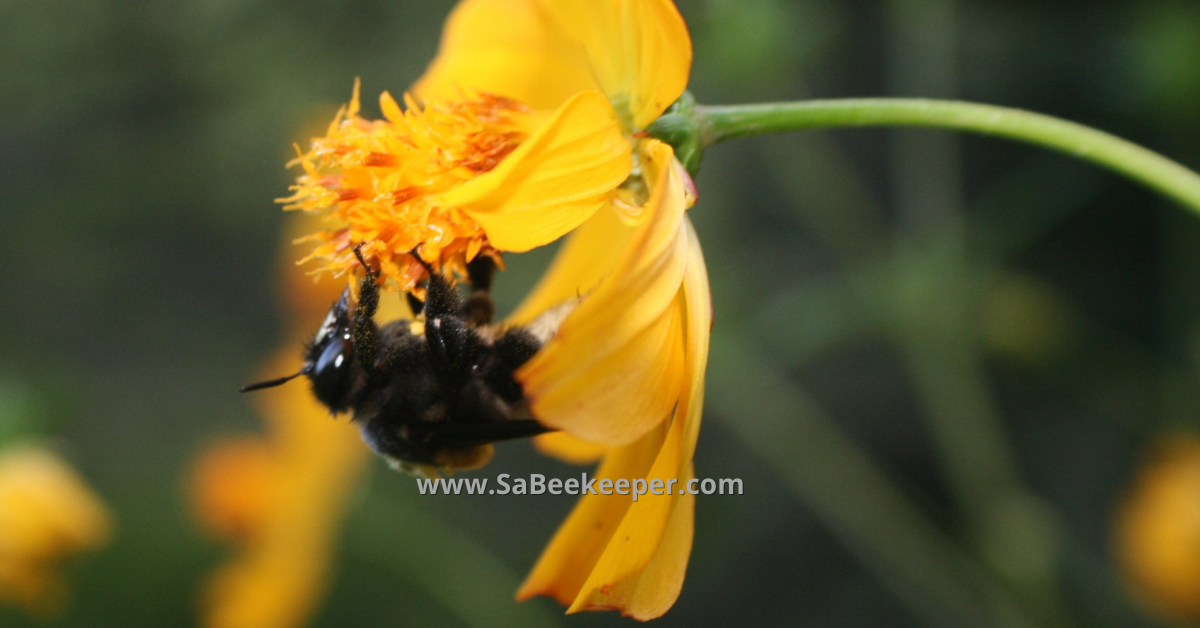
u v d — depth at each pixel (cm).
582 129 14
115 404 46
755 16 20
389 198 15
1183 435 21
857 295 22
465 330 16
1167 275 25
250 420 45
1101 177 24
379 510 24
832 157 30
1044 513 22
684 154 15
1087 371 25
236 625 23
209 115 31
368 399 16
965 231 22
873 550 23
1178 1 21
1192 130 21
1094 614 26
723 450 34
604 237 16
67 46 29
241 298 42
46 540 22
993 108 15
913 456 32
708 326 14
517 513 39
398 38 30
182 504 45
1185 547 20
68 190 34
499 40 16
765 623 32
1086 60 24
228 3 29
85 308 42
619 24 15
